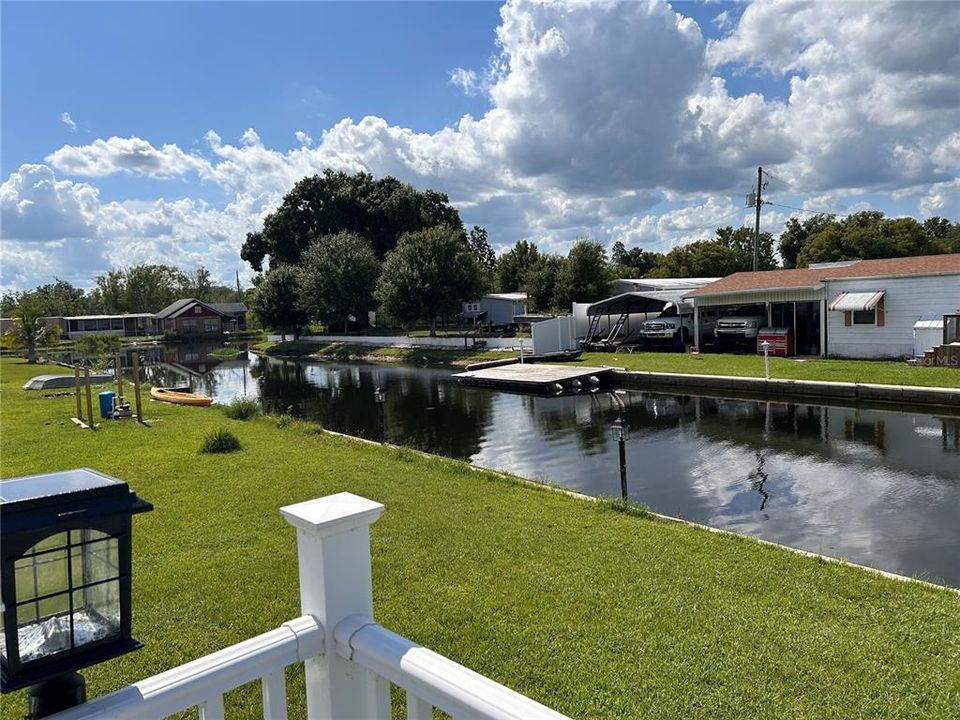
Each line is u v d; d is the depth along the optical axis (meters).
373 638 1.59
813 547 6.62
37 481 1.50
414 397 21.19
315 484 8.03
